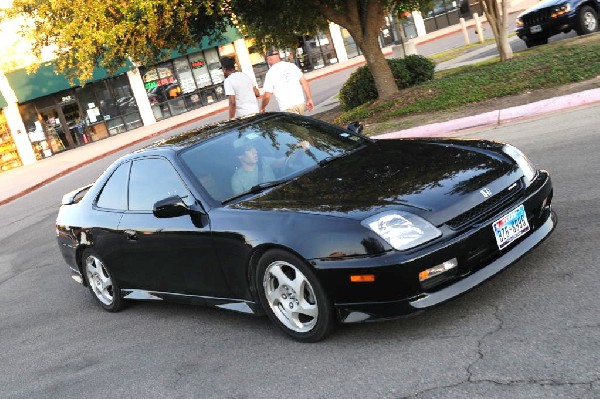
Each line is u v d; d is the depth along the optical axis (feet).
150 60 50.08
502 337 12.01
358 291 12.48
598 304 12.24
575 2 54.90
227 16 49.16
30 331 20.40
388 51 124.16
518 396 10.06
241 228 14.24
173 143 17.63
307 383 12.34
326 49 133.90
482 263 12.94
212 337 15.92
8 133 105.19
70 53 52.60
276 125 17.78
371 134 39.88
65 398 14.56
